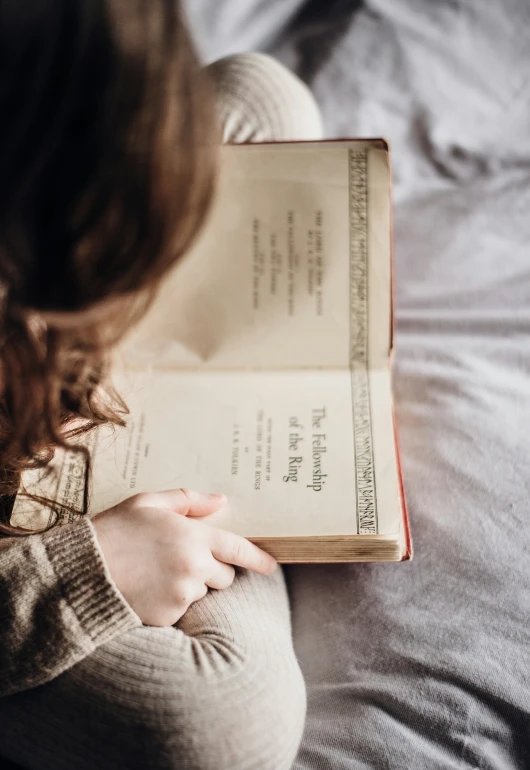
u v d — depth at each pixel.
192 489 0.73
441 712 0.70
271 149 0.76
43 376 0.62
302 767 0.69
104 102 0.54
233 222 0.77
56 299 0.57
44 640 0.64
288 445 0.74
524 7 0.98
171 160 0.56
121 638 0.65
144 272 0.58
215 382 0.78
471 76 0.99
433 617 0.73
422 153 0.99
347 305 0.78
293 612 0.75
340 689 0.71
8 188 0.54
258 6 1.02
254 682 0.65
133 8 0.54
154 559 0.67
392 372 0.85
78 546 0.66
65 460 0.74
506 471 0.78
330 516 0.71
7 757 0.68
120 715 0.64
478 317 0.88
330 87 0.99
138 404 0.77
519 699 0.70
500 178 0.97
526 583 0.73
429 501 0.77
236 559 0.69
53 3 0.53
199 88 0.56
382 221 0.77
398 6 0.99
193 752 0.63
